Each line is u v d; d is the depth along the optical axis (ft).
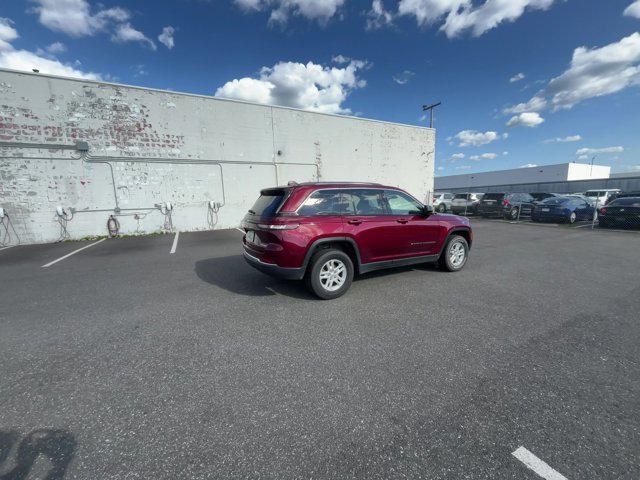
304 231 13.01
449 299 13.88
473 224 47.21
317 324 11.38
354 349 9.59
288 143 43.68
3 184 28.96
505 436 6.13
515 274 18.01
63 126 30.76
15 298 14.51
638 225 38.75
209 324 11.48
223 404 7.12
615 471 5.34
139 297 14.48
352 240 14.08
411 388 7.66
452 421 6.55
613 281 16.63
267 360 9.01
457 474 5.33
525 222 50.14
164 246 27.99
